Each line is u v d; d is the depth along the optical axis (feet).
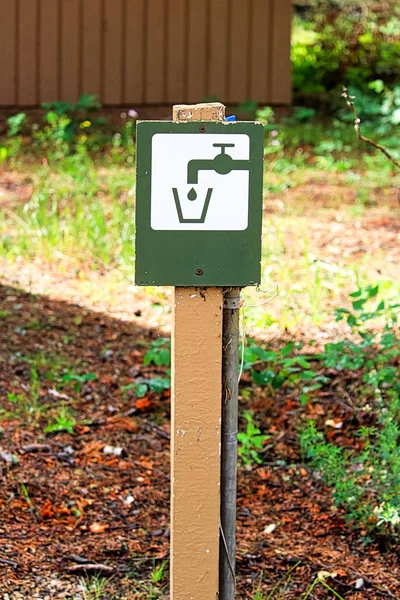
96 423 19.58
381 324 24.53
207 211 10.64
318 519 16.48
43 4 48.65
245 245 10.71
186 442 10.98
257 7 50.14
